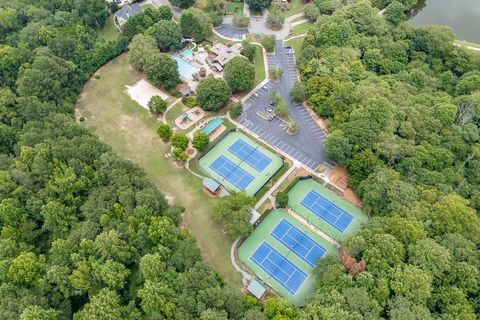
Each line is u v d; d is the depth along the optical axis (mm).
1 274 111375
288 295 125125
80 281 109375
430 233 124938
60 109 170750
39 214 131125
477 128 164500
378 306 106500
